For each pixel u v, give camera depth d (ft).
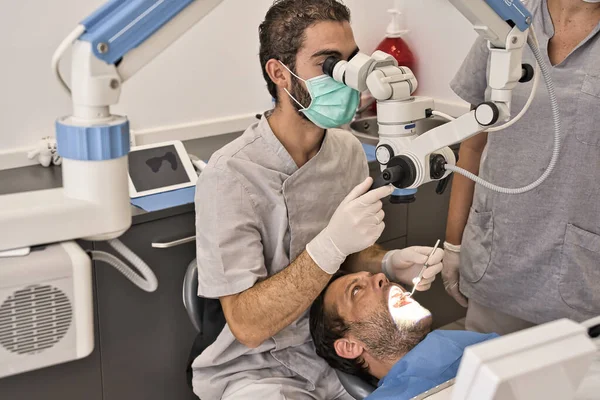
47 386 6.18
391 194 4.52
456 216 6.32
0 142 7.16
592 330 4.09
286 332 5.60
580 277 5.34
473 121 3.53
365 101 9.14
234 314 5.14
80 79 2.53
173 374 6.91
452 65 9.07
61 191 2.62
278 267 5.55
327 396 5.70
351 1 9.11
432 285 8.71
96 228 2.56
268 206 5.42
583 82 5.03
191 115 8.34
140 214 6.25
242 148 5.38
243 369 5.55
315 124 5.32
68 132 2.49
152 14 2.60
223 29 8.28
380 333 5.41
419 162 3.67
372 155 7.65
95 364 6.40
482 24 3.36
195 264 5.71
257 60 8.68
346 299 5.49
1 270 2.38
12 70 7.05
